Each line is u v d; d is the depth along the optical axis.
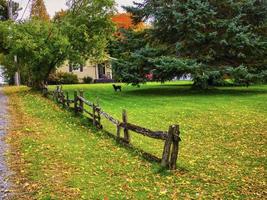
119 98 30.84
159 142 16.08
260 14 34.44
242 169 12.56
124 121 14.81
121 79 35.72
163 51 34.84
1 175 10.97
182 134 17.70
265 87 37.91
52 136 16.12
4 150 13.56
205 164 13.10
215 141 16.39
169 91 35.59
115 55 37.88
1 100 29.31
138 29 41.28
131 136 16.84
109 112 23.50
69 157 13.02
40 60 34.19
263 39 33.91
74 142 15.22
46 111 22.56
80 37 35.88
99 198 9.63
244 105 25.08
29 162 12.23
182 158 13.77
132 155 13.62
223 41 31.64
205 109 23.81
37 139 15.38
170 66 31.62
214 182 11.23
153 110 23.94
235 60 34.56
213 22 32.16
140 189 10.42
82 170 11.73
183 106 25.25
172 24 34.56
